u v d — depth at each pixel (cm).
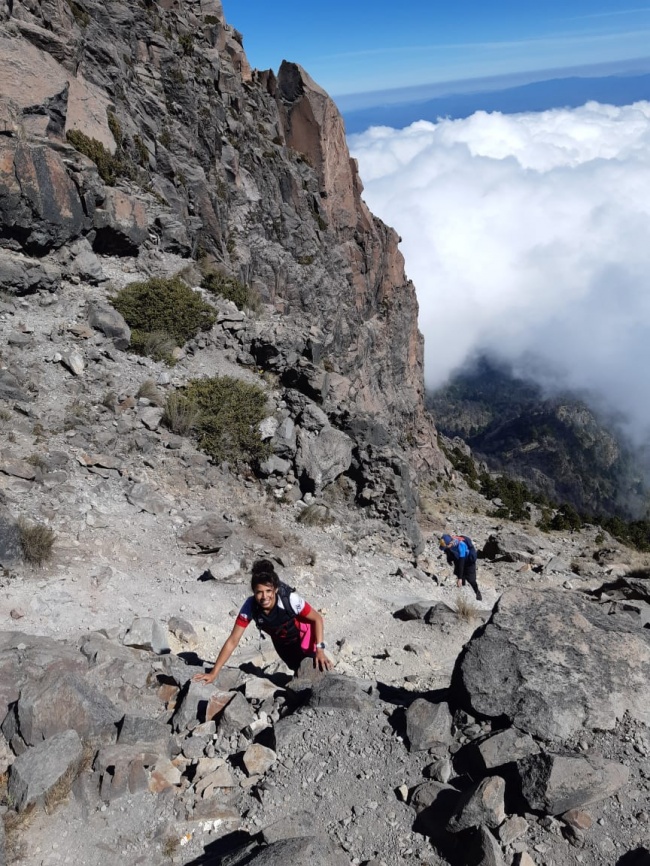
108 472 1577
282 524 1778
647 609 1433
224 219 3319
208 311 2372
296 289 3656
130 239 2538
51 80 2350
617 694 593
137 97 3086
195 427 1906
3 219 2075
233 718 659
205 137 3309
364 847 507
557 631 637
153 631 948
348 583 1564
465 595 1761
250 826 540
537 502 5222
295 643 745
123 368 1998
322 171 4241
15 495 1338
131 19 3200
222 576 1339
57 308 2103
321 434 2038
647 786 523
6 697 662
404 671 1069
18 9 2509
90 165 2400
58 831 531
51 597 1073
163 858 513
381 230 4878
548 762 512
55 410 1700
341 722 643
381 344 4781
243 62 4081
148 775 583
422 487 4038
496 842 477
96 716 632
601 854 480
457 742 596
